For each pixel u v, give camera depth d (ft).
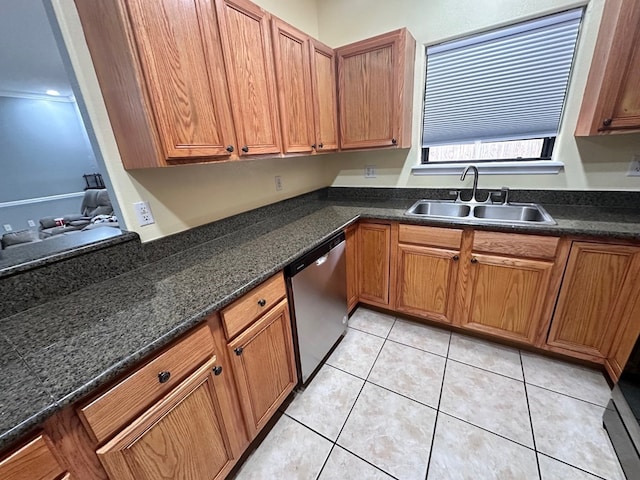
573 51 5.36
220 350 3.42
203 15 3.60
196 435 3.18
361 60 6.30
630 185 5.41
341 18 7.27
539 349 5.89
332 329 5.97
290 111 5.35
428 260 6.26
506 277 5.55
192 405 3.09
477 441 4.29
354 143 6.92
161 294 3.41
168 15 3.24
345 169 8.38
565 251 4.91
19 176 17.20
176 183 4.68
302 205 7.80
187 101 3.55
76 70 3.41
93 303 3.28
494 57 5.99
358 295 7.50
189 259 4.49
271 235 5.45
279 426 4.71
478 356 5.95
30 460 1.93
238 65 4.15
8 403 1.95
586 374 5.34
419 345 6.37
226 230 5.64
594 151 5.50
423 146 7.33
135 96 3.23
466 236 5.68
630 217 5.06
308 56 5.67
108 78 3.42
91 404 2.21
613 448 4.05
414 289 6.66
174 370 2.85
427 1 6.18
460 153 7.07
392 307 7.12
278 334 4.40
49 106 17.93
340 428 4.62
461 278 5.99
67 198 19.06
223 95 3.99
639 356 4.05
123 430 2.47
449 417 4.68
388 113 6.32
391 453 4.20
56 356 2.42
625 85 4.34
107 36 3.13
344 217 6.43
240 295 3.48
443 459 4.08
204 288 3.50
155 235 4.48
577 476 3.76
